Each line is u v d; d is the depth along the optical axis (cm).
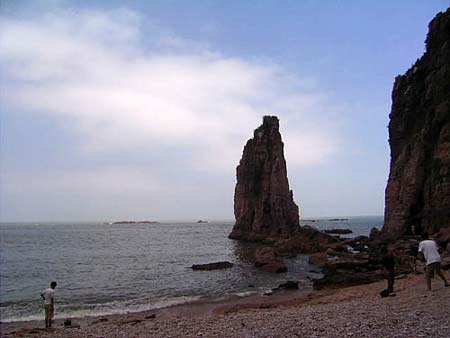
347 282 3756
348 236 13412
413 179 6538
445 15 7225
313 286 3884
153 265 6662
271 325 1467
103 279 5106
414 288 2244
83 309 3195
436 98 6812
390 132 7894
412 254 4331
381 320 1341
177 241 13738
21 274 5791
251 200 13250
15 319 2906
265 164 12788
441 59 7000
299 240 8638
